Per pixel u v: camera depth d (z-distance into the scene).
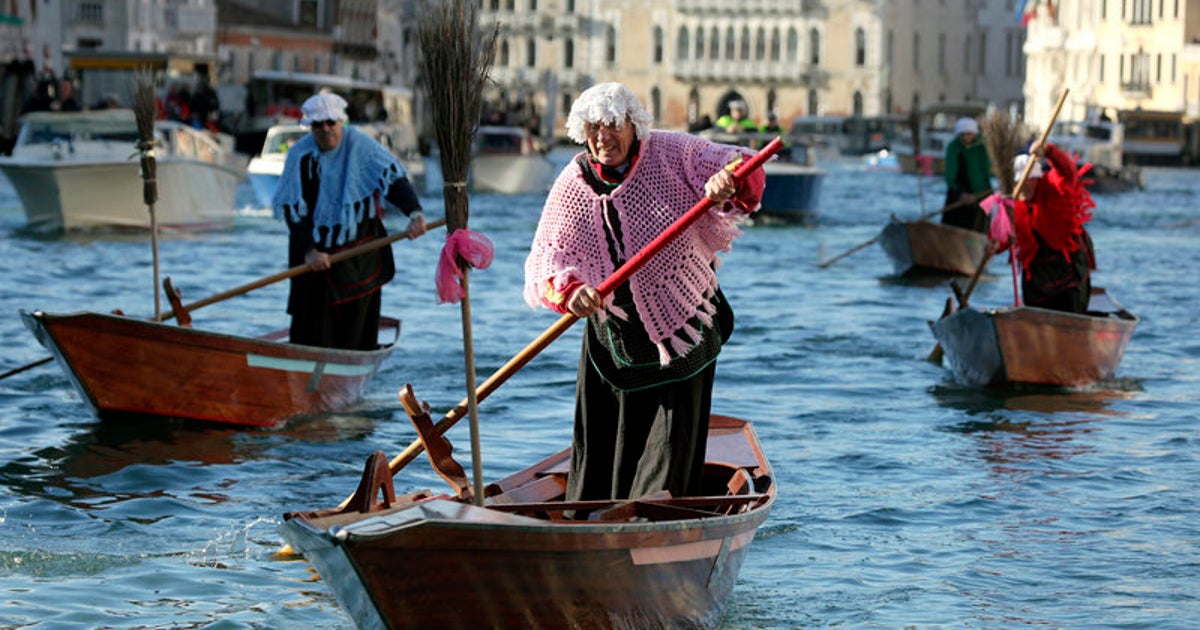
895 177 112.94
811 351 27.23
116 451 18.55
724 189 12.04
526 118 131.12
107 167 48.91
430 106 12.01
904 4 196.88
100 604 13.04
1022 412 21.83
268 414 20.25
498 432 20.17
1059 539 15.30
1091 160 111.56
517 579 10.66
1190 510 16.38
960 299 25.00
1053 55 168.12
